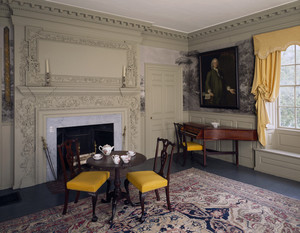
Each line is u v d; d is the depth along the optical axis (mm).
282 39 4254
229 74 5266
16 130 3914
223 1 3992
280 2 4051
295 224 2701
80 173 3303
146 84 5629
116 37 4836
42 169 4160
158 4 4090
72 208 3160
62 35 4230
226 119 5453
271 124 4719
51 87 4004
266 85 4527
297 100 4391
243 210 3049
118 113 4980
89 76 4539
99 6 4133
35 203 3340
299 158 4086
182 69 6258
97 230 2617
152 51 5691
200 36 5852
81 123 4555
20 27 3861
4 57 3871
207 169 4855
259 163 4719
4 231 2605
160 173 3248
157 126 5906
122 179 4281
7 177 3969
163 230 2600
